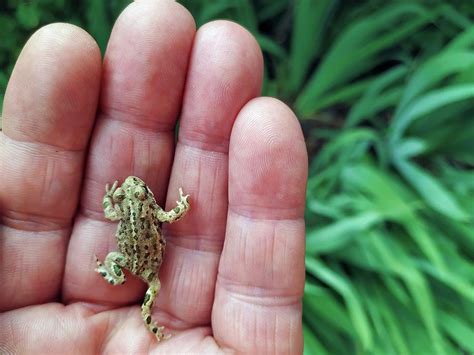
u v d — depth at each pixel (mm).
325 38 213
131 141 132
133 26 126
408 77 201
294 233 126
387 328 170
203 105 128
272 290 126
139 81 127
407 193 181
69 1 179
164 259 135
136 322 133
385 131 203
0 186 126
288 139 123
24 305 131
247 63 126
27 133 125
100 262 132
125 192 131
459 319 171
